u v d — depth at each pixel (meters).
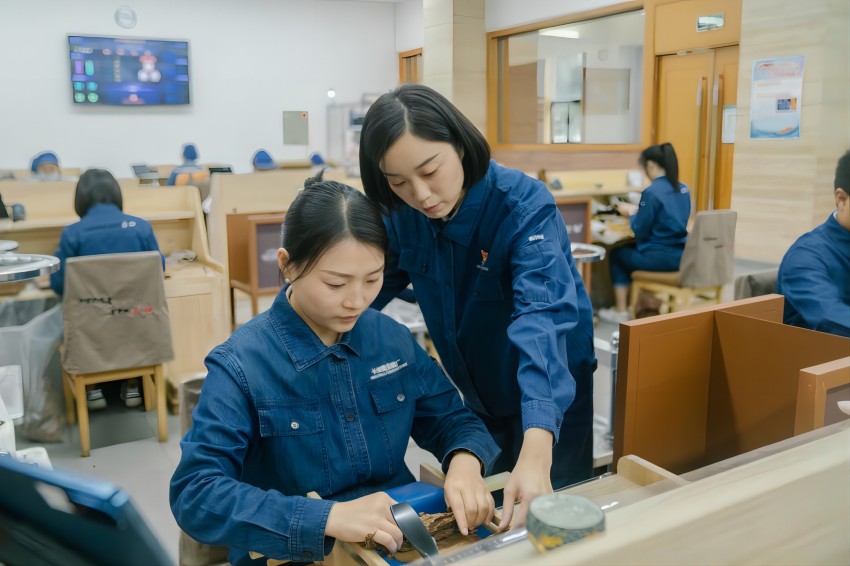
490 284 1.21
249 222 3.56
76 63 5.23
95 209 2.99
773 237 3.43
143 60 5.36
